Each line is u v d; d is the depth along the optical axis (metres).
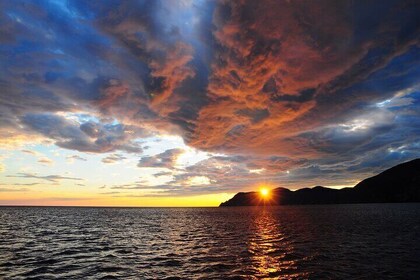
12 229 62.66
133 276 22.89
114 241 44.31
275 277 22.03
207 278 22.03
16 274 23.39
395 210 136.00
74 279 22.06
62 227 70.25
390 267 24.75
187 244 40.50
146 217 127.19
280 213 150.38
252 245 38.56
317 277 21.86
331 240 41.59
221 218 113.81
